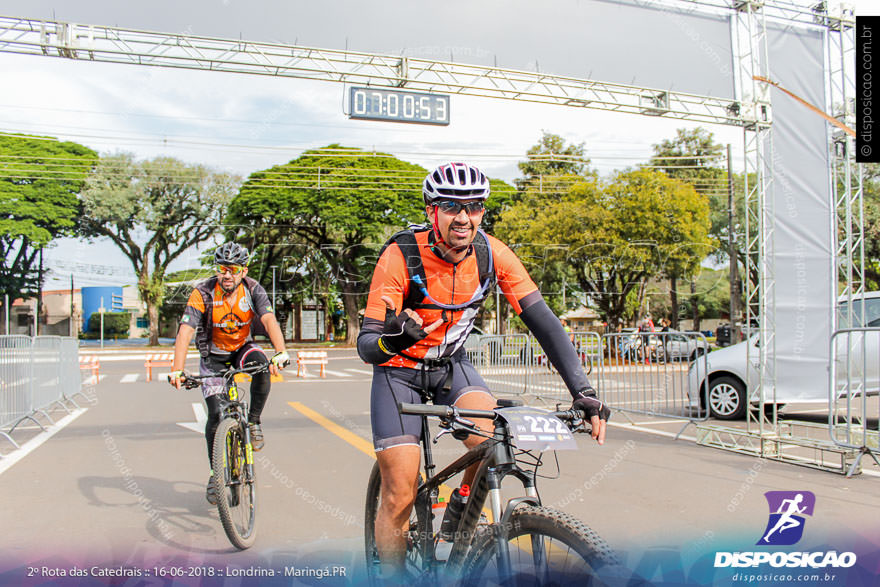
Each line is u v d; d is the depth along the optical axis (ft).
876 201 84.58
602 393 29.60
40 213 124.67
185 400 36.45
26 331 151.02
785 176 22.61
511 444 6.70
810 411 31.09
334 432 24.62
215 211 129.49
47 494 15.67
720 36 25.16
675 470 18.20
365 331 7.88
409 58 25.07
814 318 22.68
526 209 97.96
